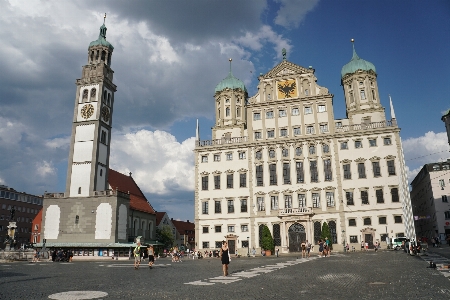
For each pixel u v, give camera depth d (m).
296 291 16.05
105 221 74.38
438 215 100.00
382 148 75.00
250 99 85.81
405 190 72.00
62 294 15.71
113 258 69.88
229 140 84.44
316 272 25.30
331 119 79.69
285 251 74.50
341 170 76.00
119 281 21.39
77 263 50.59
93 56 88.44
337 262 35.94
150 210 102.50
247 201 79.44
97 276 25.31
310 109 81.75
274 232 76.69
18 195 137.12
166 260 61.28
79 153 80.44
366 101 82.50
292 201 77.12
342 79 86.75
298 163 78.75
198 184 82.69
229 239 78.44
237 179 81.00
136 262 34.25
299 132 81.00
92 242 73.81
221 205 80.38
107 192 75.88
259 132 83.19
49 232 76.50
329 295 14.77
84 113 83.00
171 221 146.38
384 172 73.81
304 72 84.38
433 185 102.00
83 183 78.12
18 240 134.38
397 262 32.91
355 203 73.94
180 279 22.25
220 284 19.20
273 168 79.75
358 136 76.69
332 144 77.81
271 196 78.38
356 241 72.44
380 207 72.56
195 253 70.62
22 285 19.48
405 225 70.25
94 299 14.33
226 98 92.88
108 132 85.38
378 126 76.88
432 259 35.12
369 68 84.38
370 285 17.48
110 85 87.56
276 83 85.31
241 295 15.17
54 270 32.88
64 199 77.50
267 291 16.23
